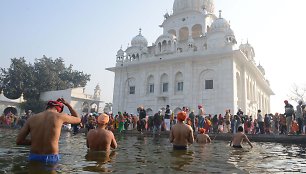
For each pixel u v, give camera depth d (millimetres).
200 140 12453
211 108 34031
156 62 38844
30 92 56062
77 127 20344
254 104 41875
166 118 21250
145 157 6504
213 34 39562
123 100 42156
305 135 14469
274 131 22094
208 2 46906
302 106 16828
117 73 43688
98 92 53344
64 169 4605
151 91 39969
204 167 5332
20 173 4203
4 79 56969
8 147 7691
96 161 5598
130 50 44188
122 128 21250
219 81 33906
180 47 41906
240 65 36844
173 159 6309
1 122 32625
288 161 6809
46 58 64438
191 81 36031
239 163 6113
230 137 16656
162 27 49469
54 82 58625
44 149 5156
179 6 47125
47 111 5410
